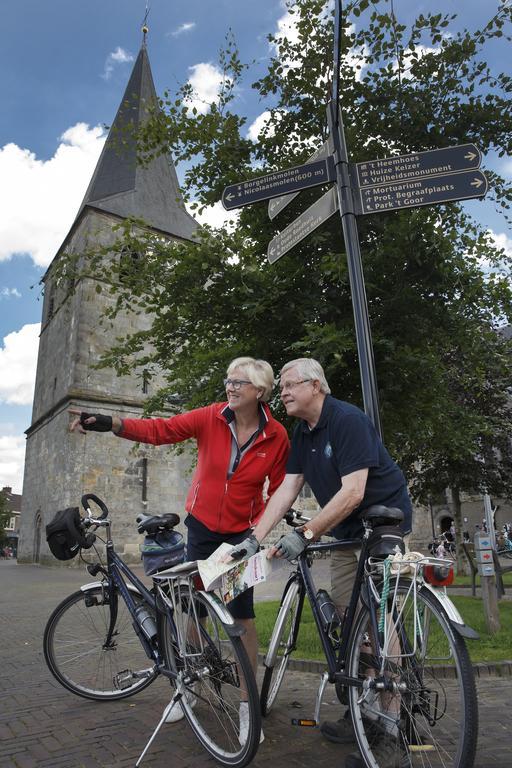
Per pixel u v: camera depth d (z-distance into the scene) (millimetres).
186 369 8328
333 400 2889
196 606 2924
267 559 2531
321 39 6496
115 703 3602
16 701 3676
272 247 4832
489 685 3908
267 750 2766
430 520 35562
